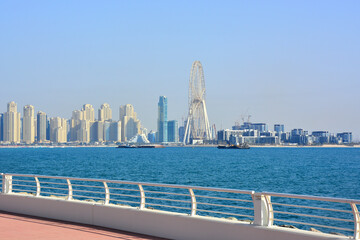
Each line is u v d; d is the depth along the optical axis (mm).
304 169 115938
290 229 10883
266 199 11516
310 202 46812
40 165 136250
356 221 9898
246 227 11484
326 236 10062
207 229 12328
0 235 13484
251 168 119812
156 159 183250
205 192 52656
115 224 14820
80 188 56281
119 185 61312
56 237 13203
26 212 18016
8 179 19438
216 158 195000
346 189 66625
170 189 55500
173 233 13148
